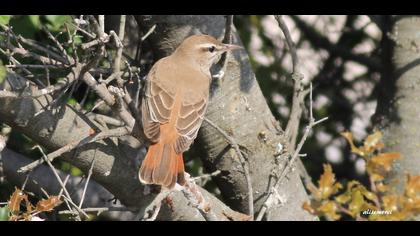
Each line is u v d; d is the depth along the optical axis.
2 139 10.99
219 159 12.58
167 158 10.17
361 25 16.86
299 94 12.87
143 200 11.50
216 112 12.36
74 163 11.27
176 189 10.24
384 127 13.74
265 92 15.18
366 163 8.59
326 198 8.59
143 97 11.19
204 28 12.43
